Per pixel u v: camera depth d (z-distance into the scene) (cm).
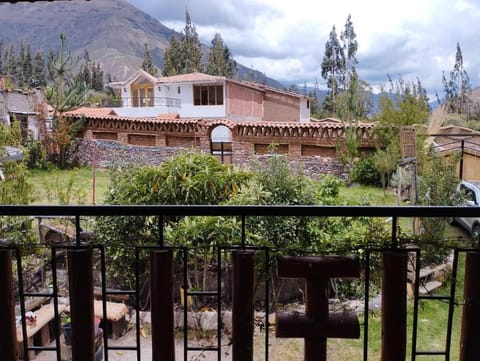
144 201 441
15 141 802
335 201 545
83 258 116
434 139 921
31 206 110
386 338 113
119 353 313
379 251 114
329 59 2662
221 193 445
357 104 1180
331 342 280
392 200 848
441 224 245
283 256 114
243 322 114
